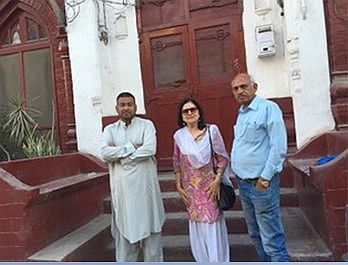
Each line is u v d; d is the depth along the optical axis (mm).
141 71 6594
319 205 4004
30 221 4094
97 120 6227
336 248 3719
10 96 7285
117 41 6617
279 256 3480
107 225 5023
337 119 5086
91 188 5398
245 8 6066
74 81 6309
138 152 3756
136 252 3953
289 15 5461
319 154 5293
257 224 3691
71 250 4121
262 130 3443
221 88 6289
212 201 3648
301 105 5418
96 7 6316
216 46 6324
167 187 5598
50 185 4852
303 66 5387
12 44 7301
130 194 3764
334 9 5176
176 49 6508
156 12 6570
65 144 6738
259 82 5984
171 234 4859
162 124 6555
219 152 3689
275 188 3475
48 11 6867
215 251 3582
